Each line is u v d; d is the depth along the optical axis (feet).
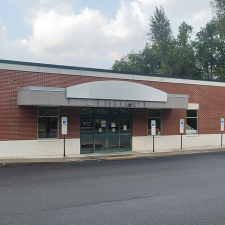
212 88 77.82
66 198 25.29
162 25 166.20
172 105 62.90
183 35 162.61
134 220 20.06
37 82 52.75
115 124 63.05
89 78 58.29
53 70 54.19
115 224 19.25
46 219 19.93
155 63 197.26
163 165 45.32
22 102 49.14
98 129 60.85
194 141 74.49
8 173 36.96
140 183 31.73
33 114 52.65
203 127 76.23
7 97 50.03
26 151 51.80
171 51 162.30
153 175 36.60
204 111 76.38
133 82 60.64
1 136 49.49
